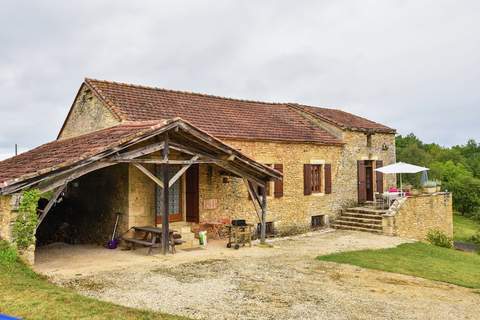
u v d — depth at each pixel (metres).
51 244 13.56
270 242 14.99
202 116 16.23
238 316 6.65
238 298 7.66
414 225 18.91
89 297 7.07
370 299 7.97
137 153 10.48
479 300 8.45
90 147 10.17
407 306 7.65
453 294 8.80
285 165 17.25
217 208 14.91
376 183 21.53
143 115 14.35
